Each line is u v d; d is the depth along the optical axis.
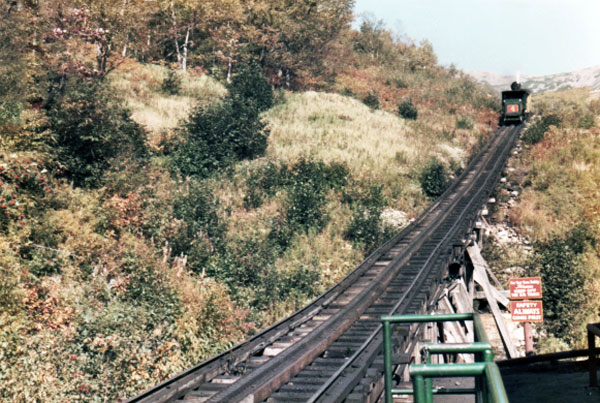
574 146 45.91
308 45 66.88
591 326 8.84
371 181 35.25
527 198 38.28
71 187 22.59
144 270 18.27
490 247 30.39
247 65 52.59
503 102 57.22
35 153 21.88
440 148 46.12
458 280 21.81
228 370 10.59
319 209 29.69
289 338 12.67
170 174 30.67
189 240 22.84
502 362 11.52
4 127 21.98
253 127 37.34
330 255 25.98
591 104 68.44
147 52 56.59
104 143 26.02
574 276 25.66
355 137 45.41
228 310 17.86
